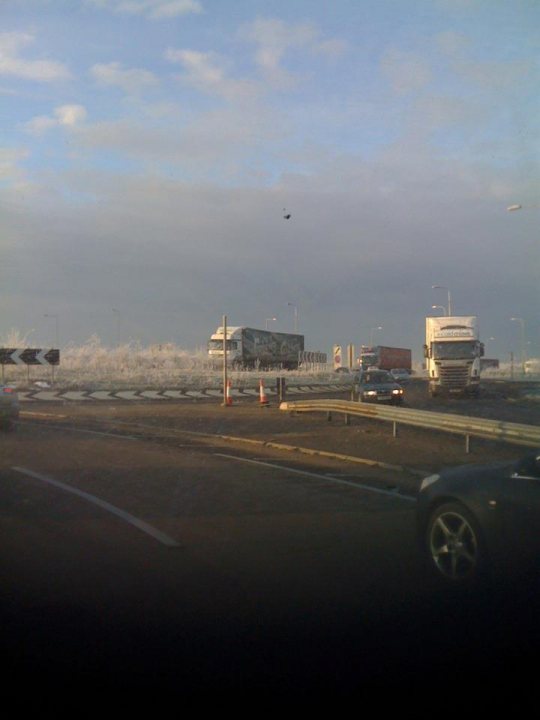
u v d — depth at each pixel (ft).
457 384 143.84
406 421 68.13
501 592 23.70
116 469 51.67
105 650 20.22
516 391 173.47
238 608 23.54
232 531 33.94
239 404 124.98
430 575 26.53
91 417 96.07
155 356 243.60
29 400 128.77
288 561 28.96
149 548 30.86
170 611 23.25
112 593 24.99
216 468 52.85
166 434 76.64
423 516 27.12
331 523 35.70
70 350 230.68
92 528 34.27
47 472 50.03
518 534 23.24
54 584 25.95
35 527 34.40
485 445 65.82
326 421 90.22
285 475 50.19
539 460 23.85
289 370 262.67
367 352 265.54
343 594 24.91
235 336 228.43
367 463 55.67
